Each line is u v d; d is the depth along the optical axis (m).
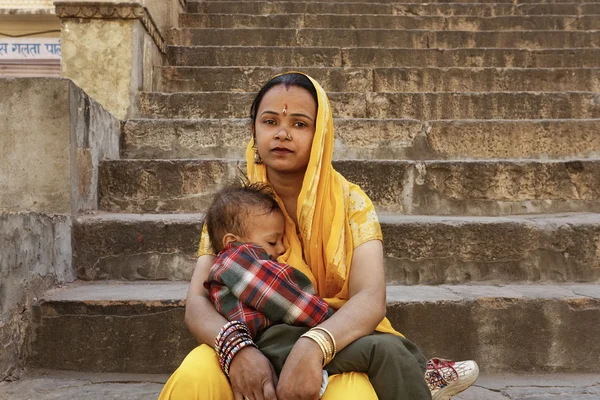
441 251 2.93
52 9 9.40
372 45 5.98
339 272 1.58
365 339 1.41
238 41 5.85
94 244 2.92
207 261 1.72
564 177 3.56
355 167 3.49
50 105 2.93
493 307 2.48
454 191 3.52
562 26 6.52
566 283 2.91
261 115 1.64
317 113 1.63
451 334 2.46
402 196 3.51
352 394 1.33
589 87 5.25
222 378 1.38
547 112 4.71
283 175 1.68
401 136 4.15
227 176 3.51
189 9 6.60
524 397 2.13
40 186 2.94
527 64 5.66
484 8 6.80
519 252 2.93
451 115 4.68
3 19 9.46
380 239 1.65
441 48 5.81
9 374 2.24
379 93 4.67
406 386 1.39
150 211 3.48
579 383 2.31
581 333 2.47
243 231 1.60
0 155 2.94
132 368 2.38
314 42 5.91
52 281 2.62
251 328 1.47
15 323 2.28
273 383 1.33
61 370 2.38
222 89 5.07
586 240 2.93
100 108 3.50
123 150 4.03
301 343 1.36
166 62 5.41
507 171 3.54
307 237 1.60
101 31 4.31
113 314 2.39
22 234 2.33
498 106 4.70
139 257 2.93
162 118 4.55
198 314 1.53
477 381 2.34
